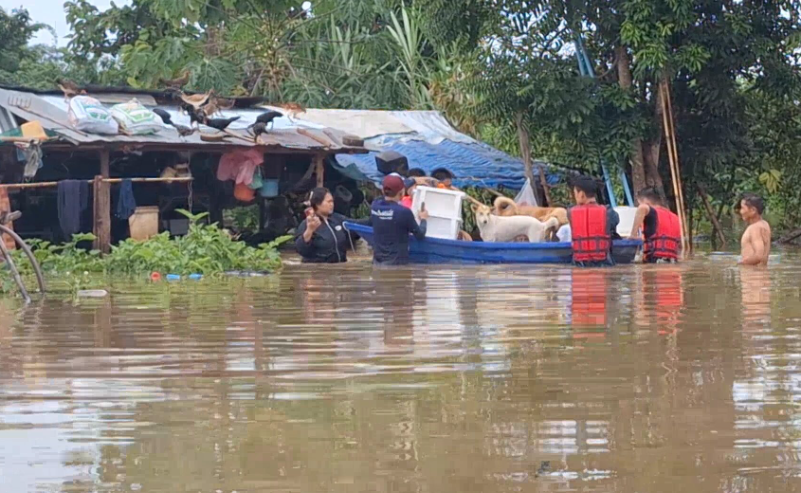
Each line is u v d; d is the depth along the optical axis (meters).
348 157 31.88
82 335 11.44
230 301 14.84
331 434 7.04
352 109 38.03
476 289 16.27
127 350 10.35
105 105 28.47
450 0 29.53
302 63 41.59
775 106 33.66
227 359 9.79
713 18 29.45
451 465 6.35
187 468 6.34
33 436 7.06
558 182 32.62
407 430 7.12
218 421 7.42
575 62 30.97
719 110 30.59
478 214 22.97
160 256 20.06
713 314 12.77
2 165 27.33
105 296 15.76
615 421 7.31
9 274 17.80
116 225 28.03
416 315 12.90
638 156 30.56
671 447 6.68
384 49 40.69
